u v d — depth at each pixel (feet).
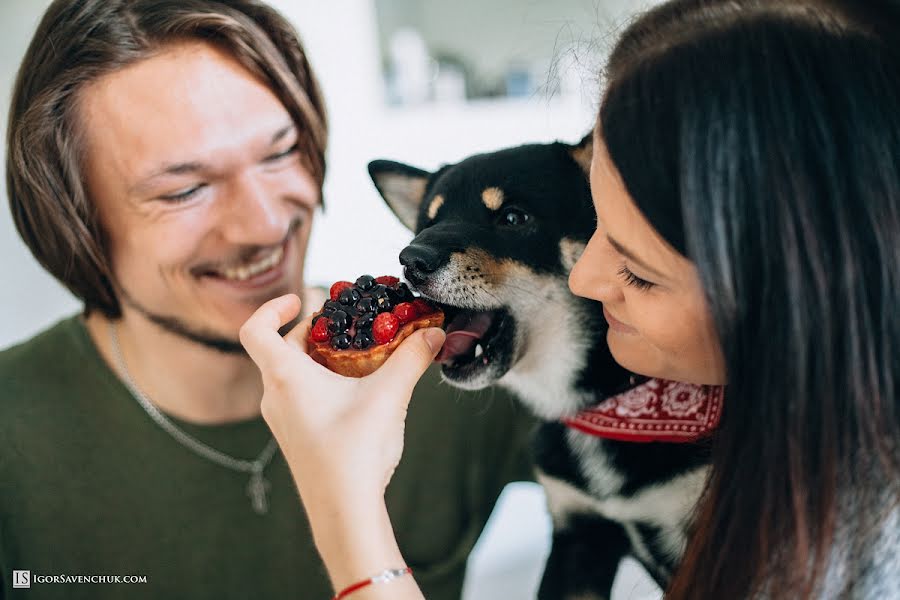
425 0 11.25
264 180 4.20
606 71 2.91
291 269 4.57
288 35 4.42
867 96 2.19
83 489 4.49
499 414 5.16
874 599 2.38
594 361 4.05
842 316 2.19
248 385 4.70
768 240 2.18
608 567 4.52
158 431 4.57
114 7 3.77
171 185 3.87
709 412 3.63
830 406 2.25
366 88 11.10
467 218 4.14
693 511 3.15
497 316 4.07
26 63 3.98
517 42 10.73
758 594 2.47
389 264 6.88
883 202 2.15
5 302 7.91
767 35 2.27
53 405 4.56
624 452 4.00
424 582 5.03
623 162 2.41
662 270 2.48
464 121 11.18
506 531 8.66
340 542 2.44
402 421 2.77
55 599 4.49
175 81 3.76
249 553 4.65
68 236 4.12
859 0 2.35
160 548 4.55
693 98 2.23
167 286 4.25
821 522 2.31
